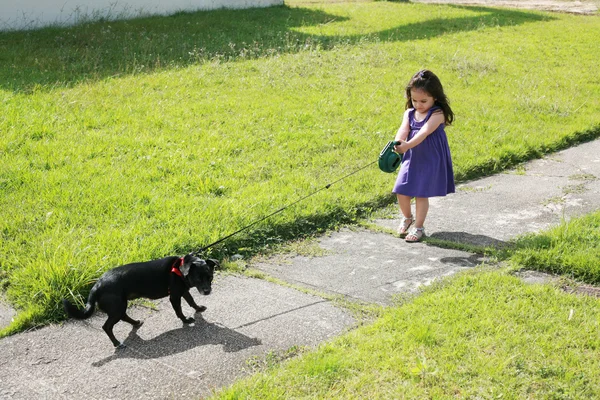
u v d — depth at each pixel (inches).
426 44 608.4
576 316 169.9
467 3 976.3
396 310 175.0
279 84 449.1
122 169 284.8
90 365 156.6
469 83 480.7
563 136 360.8
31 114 349.1
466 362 149.4
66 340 167.8
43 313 176.1
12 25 564.1
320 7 804.0
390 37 631.2
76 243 208.1
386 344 157.2
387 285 197.2
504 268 205.6
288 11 748.6
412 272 206.2
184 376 151.4
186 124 355.3
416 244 229.5
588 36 694.5
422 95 225.0
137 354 160.9
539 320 167.2
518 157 327.0
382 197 266.2
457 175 297.7
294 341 165.8
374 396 139.3
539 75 518.6
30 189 256.2
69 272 188.2
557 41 664.4
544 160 332.8
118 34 560.7
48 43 518.0
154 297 169.3
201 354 160.2
